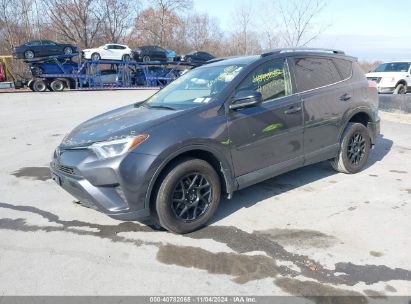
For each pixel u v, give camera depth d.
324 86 4.76
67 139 3.94
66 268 3.11
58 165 3.73
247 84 4.05
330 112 4.75
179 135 3.47
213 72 4.41
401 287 2.74
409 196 4.46
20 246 3.49
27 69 27.55
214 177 3.77
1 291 2.82
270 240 3.49
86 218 4.08
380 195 4.50
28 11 41.03
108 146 3.38
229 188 3.89
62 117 11.91
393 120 10.31
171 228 3.57
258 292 2.74
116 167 3.28
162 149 3.37
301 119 4.41
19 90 26.41
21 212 4.27
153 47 28.09
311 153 4.64
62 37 43.19
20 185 5.23
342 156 5.09
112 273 3.03
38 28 41.97
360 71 5.37
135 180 3.32
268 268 3.04
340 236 3.52
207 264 3.13
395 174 5.30
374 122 5.44
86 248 3.44
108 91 25.09
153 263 3.16
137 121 3.72
